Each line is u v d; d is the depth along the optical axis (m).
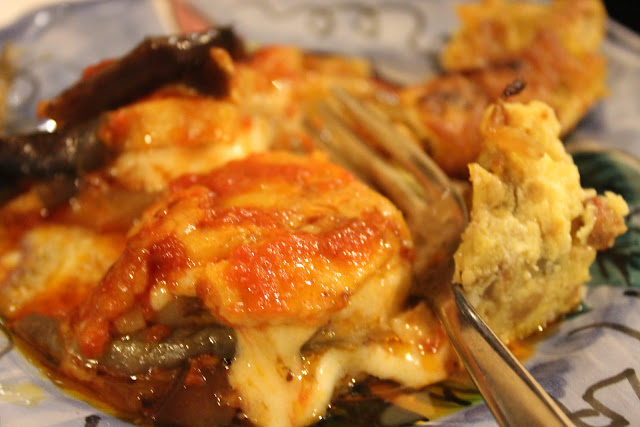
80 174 0.28
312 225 0.24
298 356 0.24
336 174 0.26
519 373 0.22
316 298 0.23
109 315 0.24
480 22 0.34
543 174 0.24
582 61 0.31
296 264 0.23
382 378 0.24
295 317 0.23
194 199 0.25
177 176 0.27
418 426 0.23
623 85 0.32
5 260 0.27
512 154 0.24
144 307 0.24
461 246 0.24
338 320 0.24
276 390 0.23
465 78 0.32
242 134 0.28
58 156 0.28
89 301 0.24
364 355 0.24
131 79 0.27
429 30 0.35
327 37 0.35
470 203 0.25
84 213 0.28
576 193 0.25
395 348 0.24
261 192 0.25
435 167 0.28
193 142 0.27
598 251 0.26
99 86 0.28
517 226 0.24
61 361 0.24
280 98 0.30
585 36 0.33
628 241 0.26
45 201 0.28
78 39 0.34
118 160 0.28
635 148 0.29
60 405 0.23
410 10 0.36
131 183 0.27
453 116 0.30
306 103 0.32
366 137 0.30
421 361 0.24
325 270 0.23
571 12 0.33
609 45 0.33
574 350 0.24
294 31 0.35
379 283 0.24
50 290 0.27
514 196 0.24
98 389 0.24
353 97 0.31
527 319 0.25
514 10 0.33
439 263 0.25
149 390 0.24
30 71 0.33
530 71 0.31
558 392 0.23
